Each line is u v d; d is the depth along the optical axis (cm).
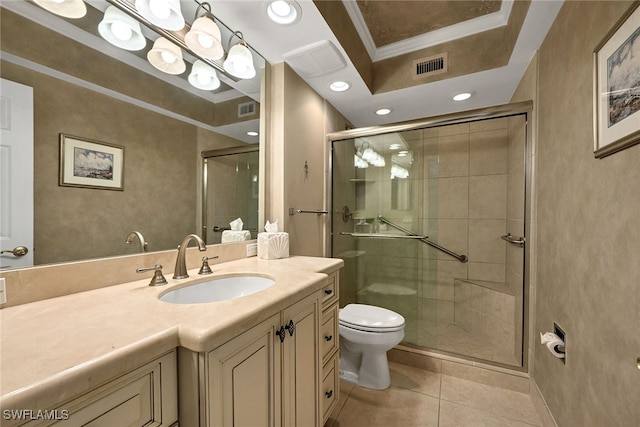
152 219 108
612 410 84
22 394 38
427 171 231
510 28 156
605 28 89
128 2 99
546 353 138
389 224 238
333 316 136
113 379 49
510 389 166
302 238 185
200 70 129
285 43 147
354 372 180
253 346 75
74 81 86
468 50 177
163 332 57
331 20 137
